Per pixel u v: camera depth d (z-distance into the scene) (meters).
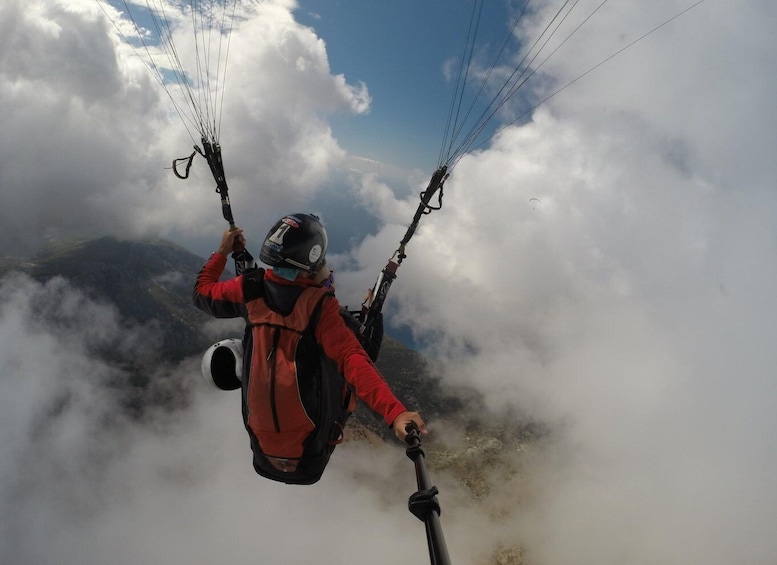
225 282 4.11
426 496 2.38
